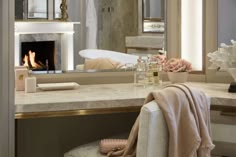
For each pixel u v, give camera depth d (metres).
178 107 1.77
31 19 2.62
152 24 2.95
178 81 2.70
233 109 2.29
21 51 2.61
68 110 2.08
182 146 1.78
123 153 1.92
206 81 2.83
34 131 2.61
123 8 2.92
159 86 2.68
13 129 2.01
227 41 2.83
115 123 2.84
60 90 2.51
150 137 1.72
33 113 2.03
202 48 2.82
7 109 1.98
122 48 2.90
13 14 1.99
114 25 2.88
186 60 2.82
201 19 2.81
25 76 2.48
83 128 2.75
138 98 2.21
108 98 2.18
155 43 2.95
